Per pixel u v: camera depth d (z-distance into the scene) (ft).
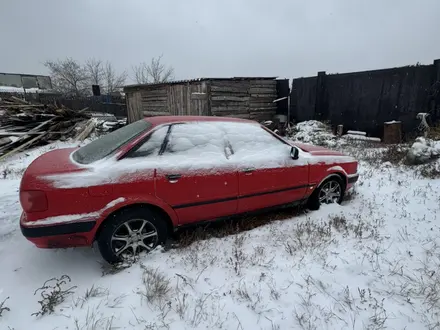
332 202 14.26
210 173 10.24
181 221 10.33
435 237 11.23
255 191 11.43
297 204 13.16
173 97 42.55
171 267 9.21
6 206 13.98
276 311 7.54
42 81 109.29
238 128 11.68
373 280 8.79
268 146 12.15
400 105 29.32
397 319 7.29
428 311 7.54
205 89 36.81
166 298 7.82
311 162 12.94
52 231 8.14
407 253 10.16
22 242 10.61
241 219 12.59
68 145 34.86
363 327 7.06
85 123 42.78
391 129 28.35
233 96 39.04
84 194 8.36
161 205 9.55
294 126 39.11
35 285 8.31
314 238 11.03
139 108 51.49
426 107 27.09
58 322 6.96
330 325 7.12
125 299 7.77
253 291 8.26
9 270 8.95
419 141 21.85
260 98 42.11
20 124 36.96
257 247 10.48
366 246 10.63
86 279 8.63
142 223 9.53
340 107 35.76
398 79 29.17
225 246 10.60
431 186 16.34
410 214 13.34
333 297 8.07
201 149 10.48
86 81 133.90
